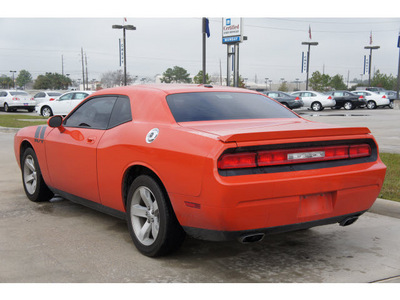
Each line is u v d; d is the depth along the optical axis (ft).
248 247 13.47
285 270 11.65
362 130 12.10
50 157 16.85
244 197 10.18
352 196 11.84
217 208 10.22
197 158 10.53
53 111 78.54
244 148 10.37
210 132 11.09
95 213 17.26
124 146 12.89
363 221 16.38
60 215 16.92
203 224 10.80
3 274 11.20
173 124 12.14
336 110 108.78
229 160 10.27
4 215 16.88
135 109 13.57
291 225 11.07
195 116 12.62
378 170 12.18
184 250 13.12
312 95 105.91
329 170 11.35
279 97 97.14
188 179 10.75
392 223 16.11
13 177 24.53
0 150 35.81
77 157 15.12
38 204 18.60
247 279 11.02
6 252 12.82
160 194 11.79
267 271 11.57
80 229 15.17
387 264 12.17
